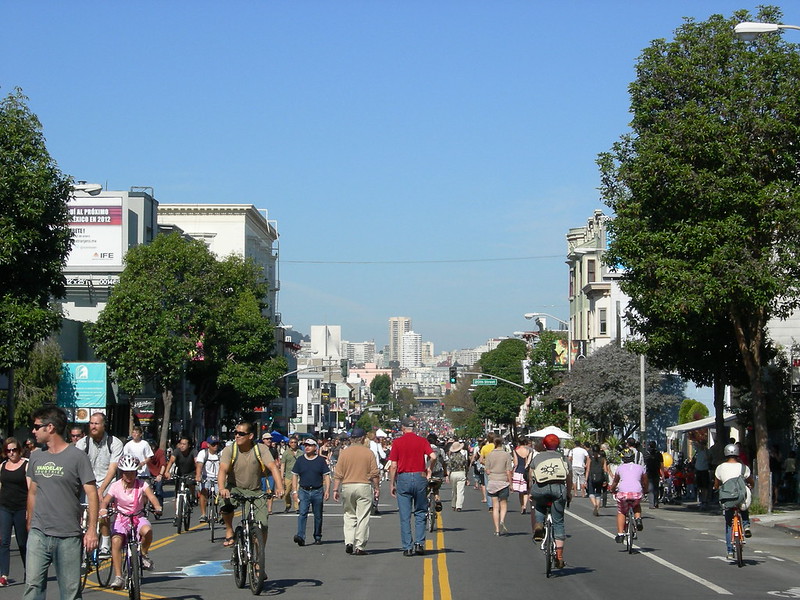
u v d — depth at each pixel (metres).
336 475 17.62
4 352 27.77
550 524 15.05
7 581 14.07
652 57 27.59
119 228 60.00
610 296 67.69
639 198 27.39
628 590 13.80
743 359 29.52
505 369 109.19
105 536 13.77
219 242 89.75
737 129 26.20
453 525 24.23
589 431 59.59
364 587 13.65
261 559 12.88
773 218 25.59
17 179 27.64
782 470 34.31
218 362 54.22
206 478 23.69
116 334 45.69
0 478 14.05
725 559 17.97
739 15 27.48
